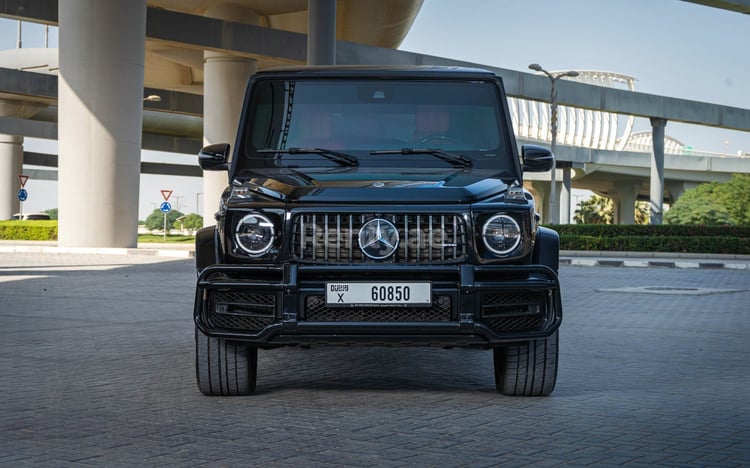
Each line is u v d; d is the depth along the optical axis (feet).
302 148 22.33
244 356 20.88
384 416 19.33
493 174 21.85
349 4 173.06
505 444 16.84
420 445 16.72
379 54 145.28
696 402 21.22
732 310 44.86
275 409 20.02
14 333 33.50
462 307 19.15
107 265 78.02
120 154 101.35
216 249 20.39
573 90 177.27
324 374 24.81
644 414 19.75
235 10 141.90
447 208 19.39
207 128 141.28
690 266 89.45
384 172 21.40
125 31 100.89
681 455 16.11
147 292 51.80
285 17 181.98
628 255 120.78
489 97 22.97
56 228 150.92
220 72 140.26
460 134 22.58
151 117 272.31
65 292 51.42
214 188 142.00
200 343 20.81
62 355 28.22
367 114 22.72
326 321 19.21
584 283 64.08
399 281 19.11
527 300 19.86
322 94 22.97
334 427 18.21
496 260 19.54
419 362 27.04
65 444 16.74
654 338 33.86
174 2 143.95
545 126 297.74
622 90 185.47
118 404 20.52
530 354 20.74
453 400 21.18
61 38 101.09
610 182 368.48
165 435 17.47
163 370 25.44
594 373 25.71
